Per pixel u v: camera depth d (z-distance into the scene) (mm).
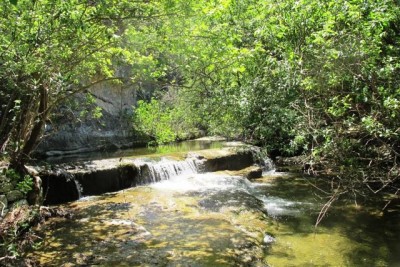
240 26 8812
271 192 10562
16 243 5512
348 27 6172
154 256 5973
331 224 7902
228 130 13102
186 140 19875
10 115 7207
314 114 6727
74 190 9594
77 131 15922
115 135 17469
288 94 8102
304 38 6320
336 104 5863
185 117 16188
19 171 7133
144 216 8070
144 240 6660
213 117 13039
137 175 11148
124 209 8586
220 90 11117
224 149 14078
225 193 9961
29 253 5938
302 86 6457
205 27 6945
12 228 5500
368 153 6562
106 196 9867
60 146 15094
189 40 7082
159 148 17281
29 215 6594
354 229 7586
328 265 5992
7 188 6328
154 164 11641
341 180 6699
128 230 7137
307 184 11359
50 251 6098
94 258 5859
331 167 6746
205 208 8688
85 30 4809
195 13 6375
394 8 5496
